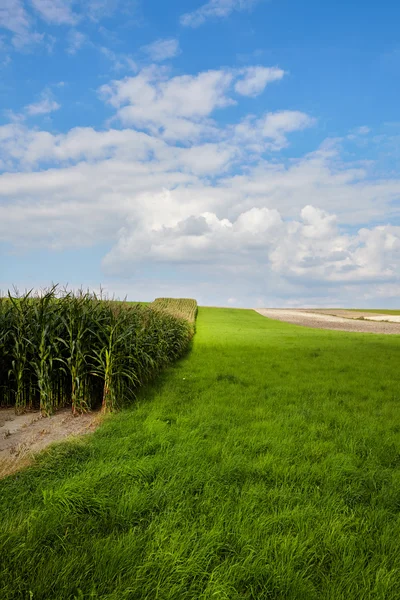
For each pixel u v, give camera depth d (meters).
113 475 4.69
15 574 3.00
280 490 4.55
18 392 8.37
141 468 4.88
